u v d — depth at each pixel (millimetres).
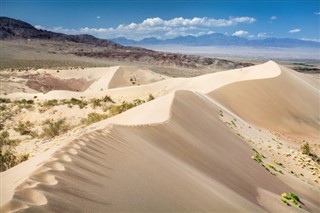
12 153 13383
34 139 17250
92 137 8000
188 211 6375
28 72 112125
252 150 18406
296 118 37125
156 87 55969
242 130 23578
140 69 118500
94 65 187125
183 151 11414
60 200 4594
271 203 10719
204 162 11398
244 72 55531
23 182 4785
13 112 25094
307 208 12133
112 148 7840
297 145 28266
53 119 23031
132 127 11039
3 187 5496
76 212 4562
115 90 53719
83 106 26500
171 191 6918
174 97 19484
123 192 5883
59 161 5840
